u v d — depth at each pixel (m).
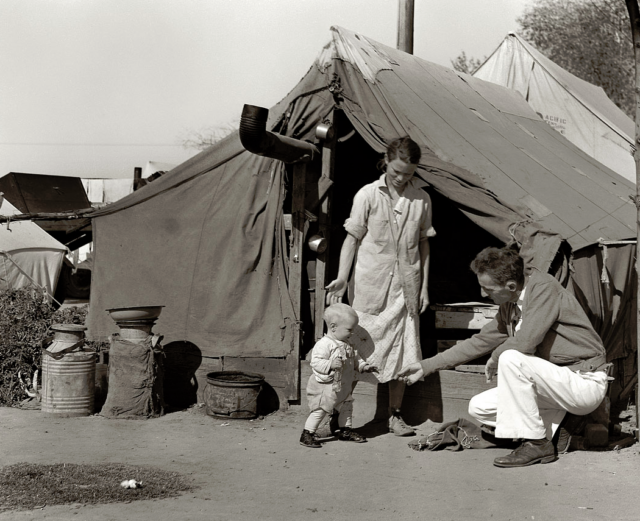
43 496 4.01
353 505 4.02
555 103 11.66
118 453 5.13
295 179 6.68
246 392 6.27
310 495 4.20
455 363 5.42
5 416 6.36
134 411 6.33
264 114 5.59
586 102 11.51
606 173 8.27
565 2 27.86
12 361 6.97
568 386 4.90
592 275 5.85
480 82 9.43
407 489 4.35
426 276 6.11
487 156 6.52
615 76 27.39
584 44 27.64
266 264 6.73
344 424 5.66
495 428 5.16
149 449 5.28
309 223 6.84
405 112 6.45
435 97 7.19
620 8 27.25
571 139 11.45
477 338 5.38
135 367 6.35
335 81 6.54
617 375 6.75
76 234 21.42
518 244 5.75
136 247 7.25
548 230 5.64
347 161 8.32
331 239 8.16
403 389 5.97
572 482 4.52
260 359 6.75
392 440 5.69
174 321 7.00
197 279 6.98
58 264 17.89
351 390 5.68
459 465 4.93
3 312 7.25
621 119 13.41
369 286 5.85
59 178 27.38
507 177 6.27
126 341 6.39
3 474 4.42
